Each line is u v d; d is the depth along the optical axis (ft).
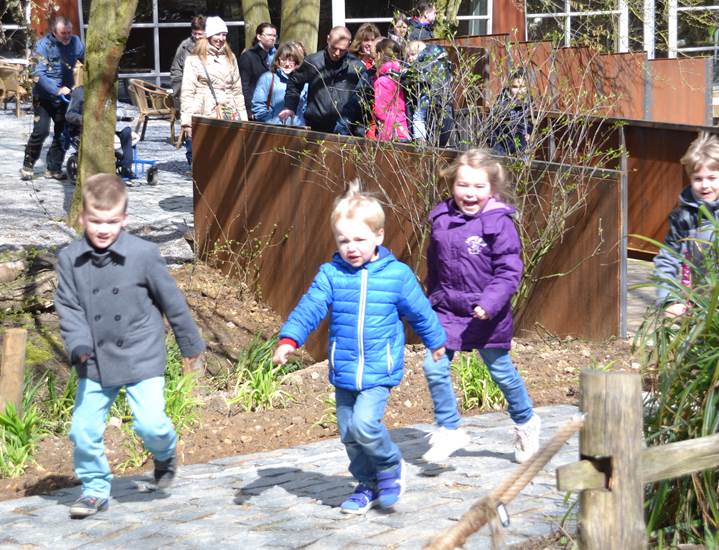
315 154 36.09
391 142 32.14
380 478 16.71
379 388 16.30
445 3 51.62
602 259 27.94
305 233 37.19
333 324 16.44
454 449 18.13
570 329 28.71
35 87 50.03
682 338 14.12
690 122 57.41
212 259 41.68
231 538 16.01
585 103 37.93
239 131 39.91
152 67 78.79
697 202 17.67
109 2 41.24
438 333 16.81
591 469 11.25
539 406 23.40
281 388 25.89
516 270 17.85
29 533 16.65
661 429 14.02
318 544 15.55
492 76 34.58
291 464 19.94
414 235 32.04
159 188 50.75
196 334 17.38
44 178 51.67
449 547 9.55
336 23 78.95
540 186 28.63
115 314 16.76
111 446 22.17
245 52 46.91
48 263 38.22
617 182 27.45
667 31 66.18
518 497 17.04
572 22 61.21
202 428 23.30
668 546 13.89
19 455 21.39
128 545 15.97
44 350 33.86
